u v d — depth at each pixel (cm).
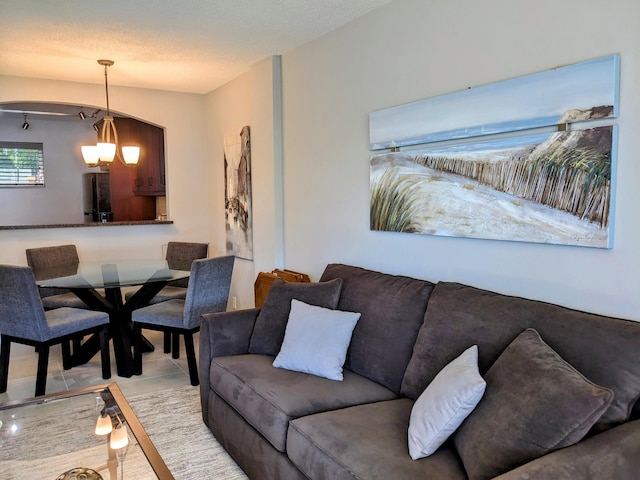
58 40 345
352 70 313
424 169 259
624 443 129
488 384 159
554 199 197
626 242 178
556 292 202
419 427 163
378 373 229
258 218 431
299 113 372
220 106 499
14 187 702
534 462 124
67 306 392
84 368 379
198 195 543
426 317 219
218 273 354
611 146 179
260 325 277
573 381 137
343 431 177
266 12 296
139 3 280
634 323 159
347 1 279
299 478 184
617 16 177
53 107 609
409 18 268
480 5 228
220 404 254
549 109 198
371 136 294
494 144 221
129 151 429
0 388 329
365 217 309
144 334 473
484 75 228
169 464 244
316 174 356
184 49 370
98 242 488
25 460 215
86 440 228
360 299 257
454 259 248
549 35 200
